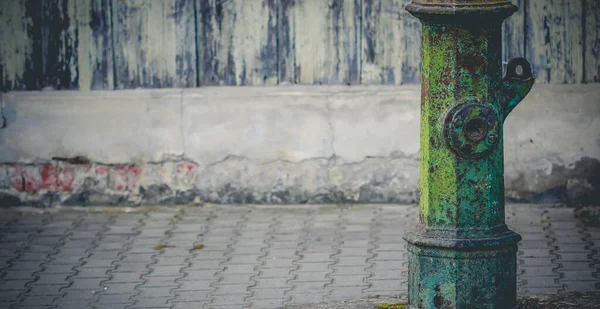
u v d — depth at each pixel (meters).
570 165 8.52
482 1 5.03
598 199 8.54
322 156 8.69
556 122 8.48
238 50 8.66
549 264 7.07
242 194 8.80
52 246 7.85
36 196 8.84
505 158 8.56
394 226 8.17
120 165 8.80
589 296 5.92
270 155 8.72
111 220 8.55
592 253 7.32
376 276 6.93
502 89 5.22
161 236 8.07
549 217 8.31
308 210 8.70
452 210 5.24
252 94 8.62
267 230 8.15
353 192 8.74
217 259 7.44
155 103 8.67
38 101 8.69
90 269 7.27
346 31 8.59
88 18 8.66
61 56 8.71
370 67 8.62
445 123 5.13
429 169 5.26
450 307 5.25
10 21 8.68
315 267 7.18
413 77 8.62
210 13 8.63
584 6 8.43
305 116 8.63
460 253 5.20
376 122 8.62
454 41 5.09
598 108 8.44
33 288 6.86
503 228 5.31
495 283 5.25
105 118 8.71
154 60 8.70
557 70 8.52
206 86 8.73
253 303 6.42
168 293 6.69
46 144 8.75
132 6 8.64
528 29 8.50
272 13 8.60
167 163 8.77
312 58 8.64
